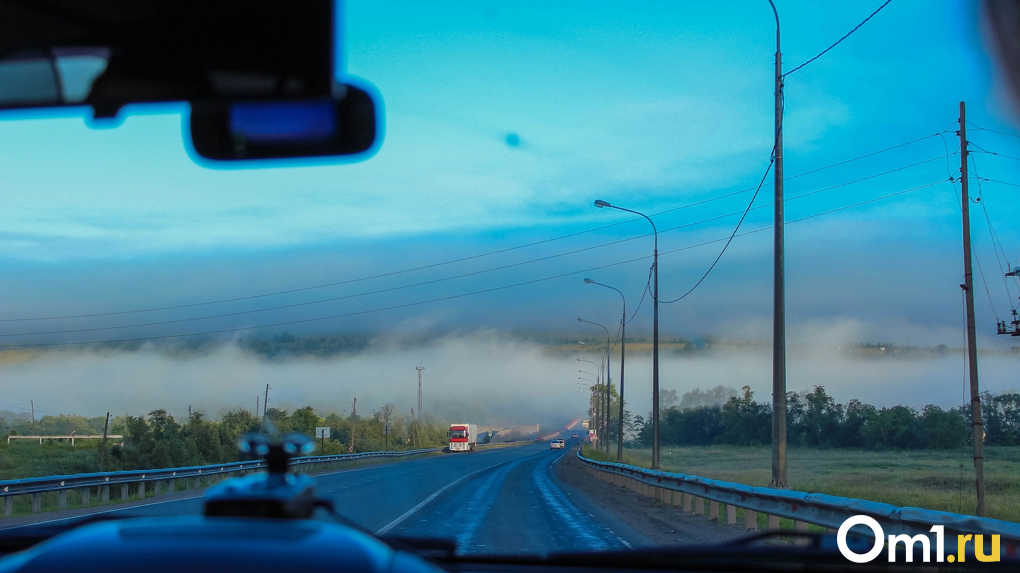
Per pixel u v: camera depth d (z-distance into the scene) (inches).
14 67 101.6
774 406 694.5
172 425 1898.4
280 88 105.4
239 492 92.1
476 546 455.2
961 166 878.4
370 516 658.8
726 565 158.7
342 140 112.0
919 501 837.8
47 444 2028.8
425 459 2920.8
